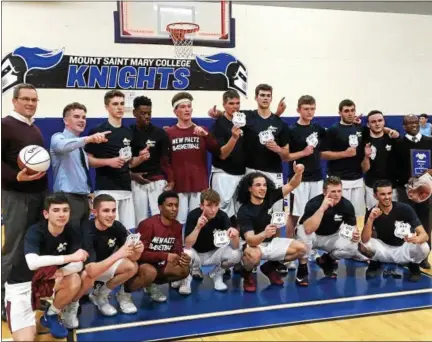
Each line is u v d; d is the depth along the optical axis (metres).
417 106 7.40
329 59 6.89
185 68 6.25
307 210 3.68
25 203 2.98
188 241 3.34
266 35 6.57
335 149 4.28
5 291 2.70
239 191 3.61
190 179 3.92
